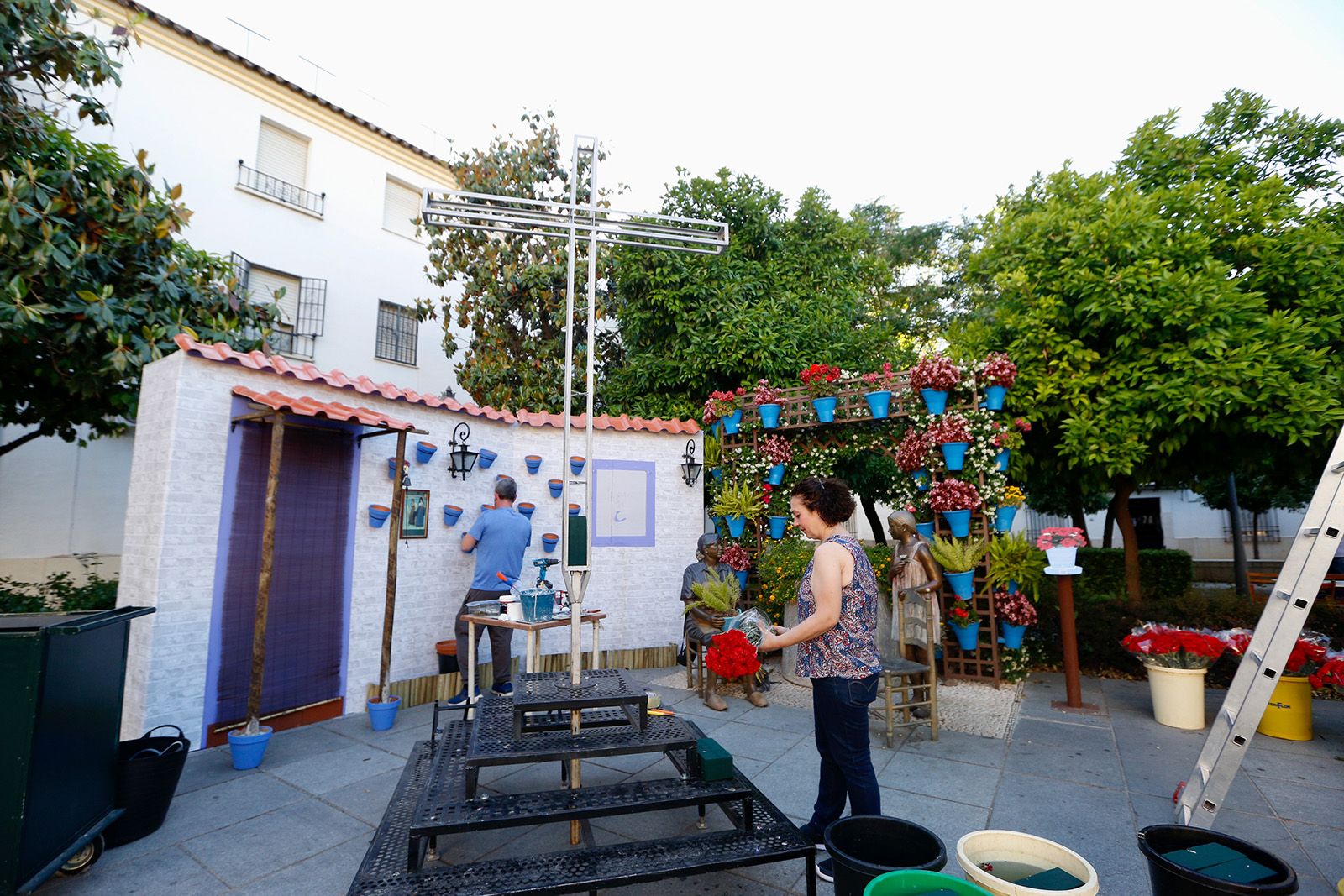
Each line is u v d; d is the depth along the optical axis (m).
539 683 3.06
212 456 4.37
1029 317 6.23
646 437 7.39
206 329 6.20
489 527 5.36
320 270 11.54
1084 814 3.35
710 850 2.43
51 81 5.46
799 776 3.91
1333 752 4.32
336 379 5.15
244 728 4.23
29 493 9.10
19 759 2.33
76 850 2.60
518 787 3.70
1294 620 2.69
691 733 2.88
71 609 6.24
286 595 4.77
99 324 5.28
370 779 3.82
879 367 10.30
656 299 9.25
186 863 2.88
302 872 2.82
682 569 7.37
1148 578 12.76
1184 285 5.57
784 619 6.57
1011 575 5.86
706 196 9.71
